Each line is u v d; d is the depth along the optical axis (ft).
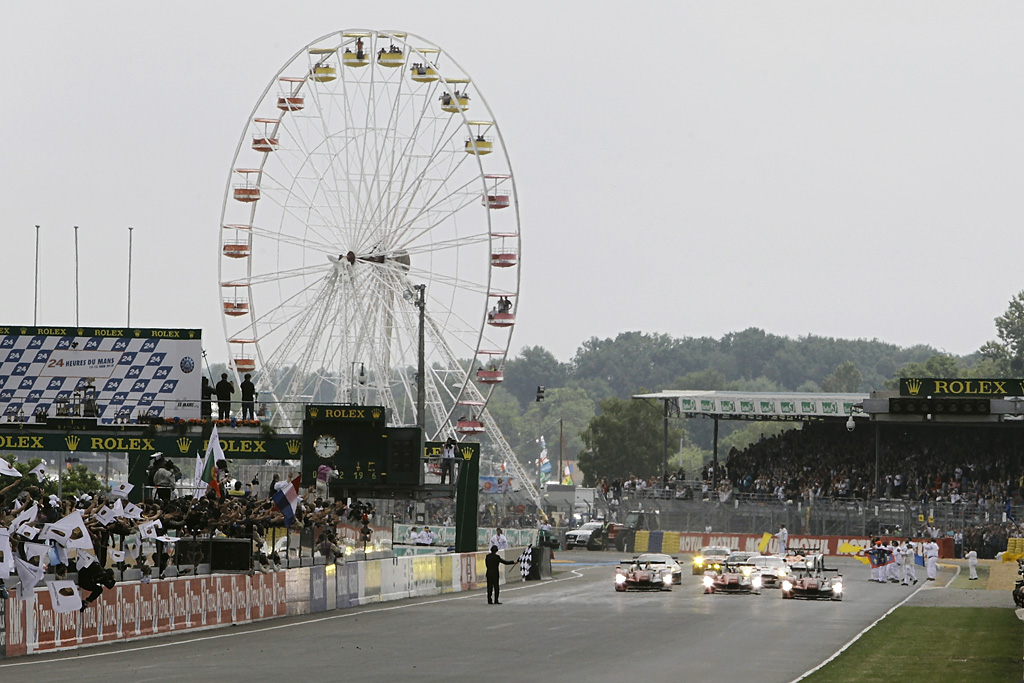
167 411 461.37
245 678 201.77
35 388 463.83
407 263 635.66
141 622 269.23
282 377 647.97
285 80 650.43
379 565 390.01
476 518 482.69
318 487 411.75
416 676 206.28
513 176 626.23
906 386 385.50
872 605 386.32
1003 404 377.50
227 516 315.99
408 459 435.53
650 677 206.18
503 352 632.79
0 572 225.35
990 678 200.75
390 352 629.10
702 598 412.98
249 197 641.40
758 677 206.18
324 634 282.15
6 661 225.76
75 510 254.47
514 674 209.77
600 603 386.32
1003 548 646.74
